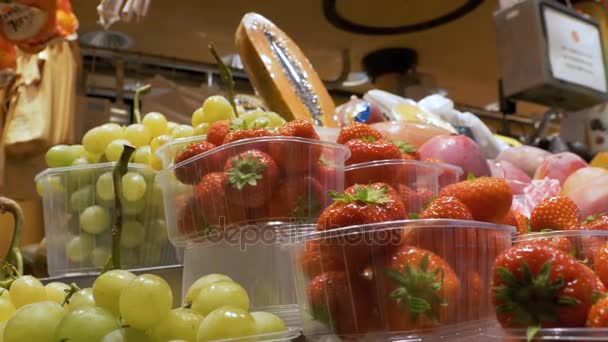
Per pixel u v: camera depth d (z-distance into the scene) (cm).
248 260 87
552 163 155
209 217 86
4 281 101
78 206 119
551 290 55
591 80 218
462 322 65
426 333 63
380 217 67
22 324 73
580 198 121
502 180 76
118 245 87
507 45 220
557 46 212
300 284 72
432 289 63
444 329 64
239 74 294
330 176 86
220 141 94
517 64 215
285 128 88
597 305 54
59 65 221
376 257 65
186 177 90
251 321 69
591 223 88
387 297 64
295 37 340
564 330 54
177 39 328
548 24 212
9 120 212
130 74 295
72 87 223
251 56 153
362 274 66
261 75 152
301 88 155
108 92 298
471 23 329
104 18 154
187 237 91
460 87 414
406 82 359
